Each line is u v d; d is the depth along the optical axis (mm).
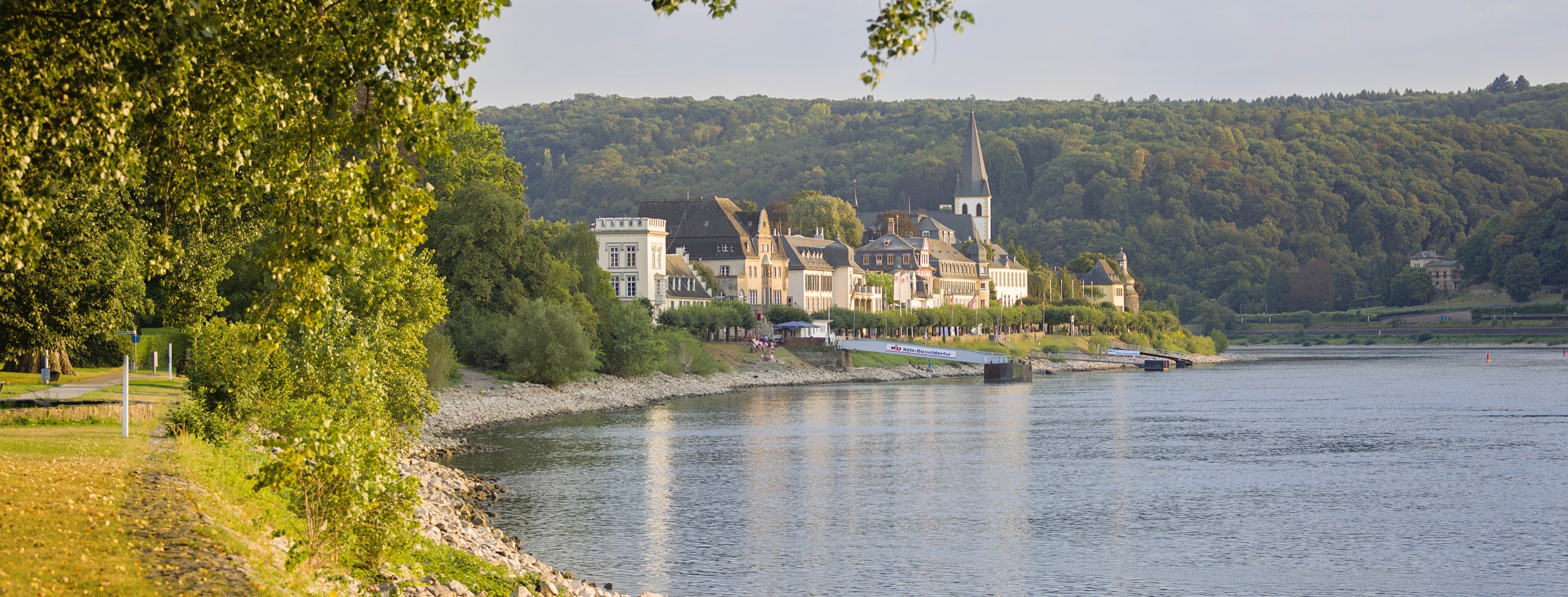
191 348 63531
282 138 29031
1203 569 51250
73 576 23391
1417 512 63844
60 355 81750
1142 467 81312
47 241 48156
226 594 23906
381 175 27594
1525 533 58375
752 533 57469
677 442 94812
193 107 28797
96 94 25031
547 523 59094
